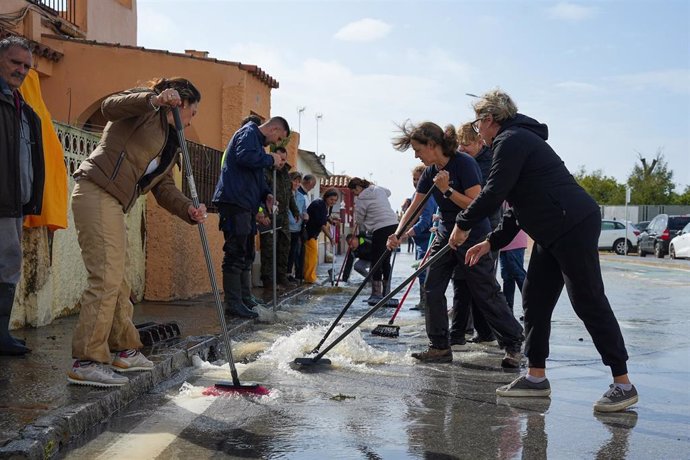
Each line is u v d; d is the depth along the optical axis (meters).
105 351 4.67
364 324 8.78
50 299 7.18
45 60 13.20
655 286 16.05
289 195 12.17
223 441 4.05
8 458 3.43
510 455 3.92
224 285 8.34
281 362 6.31
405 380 5.73
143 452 3.81
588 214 4.89
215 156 11.34
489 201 5.07
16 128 5.24
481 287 6.30
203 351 6.30
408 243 38.66
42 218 6.73
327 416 4.61
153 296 9.45
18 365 5.17
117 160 4.69
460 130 7.54
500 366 6.37
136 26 18.47
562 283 5.20
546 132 5.25
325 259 23.55
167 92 4.61
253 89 14.45
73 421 3.97
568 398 5.24
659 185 70.06
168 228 9.39
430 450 3.98
